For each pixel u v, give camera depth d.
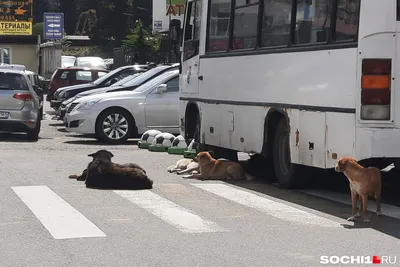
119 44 78.94
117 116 19.52
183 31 16.08
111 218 9.32
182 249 7.73
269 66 11.96
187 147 16.38
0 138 20.89
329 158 10.27
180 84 16.34
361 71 9.61
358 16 9.66
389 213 9.80
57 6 105.69
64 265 7.11
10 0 65.00
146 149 18.06
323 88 10.40
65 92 27.20
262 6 12.29
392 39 9.55
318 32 10.65
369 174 9.16
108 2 80.06
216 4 14.23
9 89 19.91
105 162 11.76
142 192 11.38
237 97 13.12
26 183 12.16
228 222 9.16
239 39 13.16
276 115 12.00
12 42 64.44
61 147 18.36
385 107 9.59
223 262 7.20
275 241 8.12
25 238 8.21
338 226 8.96
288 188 11.91
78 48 79.12
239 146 13.13
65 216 9.43
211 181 12.68
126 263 7.16
